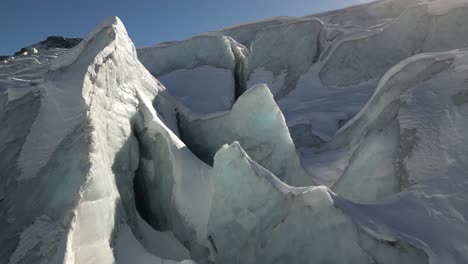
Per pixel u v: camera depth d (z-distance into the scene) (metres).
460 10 18.30
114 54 7.85
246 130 9.46
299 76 22.31
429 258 4.71
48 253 4.16
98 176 5.16
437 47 18.00
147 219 7.29
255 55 25.38
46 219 4.63
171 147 7.14
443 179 6.14
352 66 20.36
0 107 7.18
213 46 17.69
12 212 5.11
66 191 4.84
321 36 23.94
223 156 6.18
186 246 6.46
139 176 7.50
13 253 4.50
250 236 5.74
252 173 5.93
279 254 5.34
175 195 6.77
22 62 19.38
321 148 11.91
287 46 24.39
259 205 5.77
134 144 7.26
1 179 5.68
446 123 7.18
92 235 4.66
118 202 5.80
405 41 19.39
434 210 5.57
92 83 6.71
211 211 6.21
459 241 4.93
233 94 15.38
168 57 18.44
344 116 15.60
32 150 5.81
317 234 5.15
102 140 5.99
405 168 6.92
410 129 7.51
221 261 5.92
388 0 35.28
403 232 5.16
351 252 4.85
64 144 5.55
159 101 10.18
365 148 8.23
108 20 8.75
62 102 6.41
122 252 5.18
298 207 5.46
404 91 8.81
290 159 9.09
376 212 5.68
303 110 17.41
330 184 9.00
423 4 19.80
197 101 13.91
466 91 7.59
